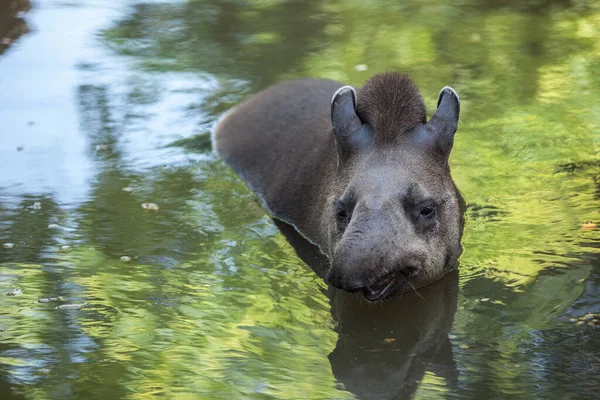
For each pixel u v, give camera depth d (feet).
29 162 70.54
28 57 92.12
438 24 98.78
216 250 56.65
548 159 67.15
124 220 60.90
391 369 42.47
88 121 77.71
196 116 78.38
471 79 82.28
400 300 49.47
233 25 101.30
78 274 53.21
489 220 58.34
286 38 96.32
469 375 41.24
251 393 40.22
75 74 87.56
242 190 66.54
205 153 72.69
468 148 69.26
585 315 46.29
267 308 48.98
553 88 79.82
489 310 47.65
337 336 45.96
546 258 53.11
